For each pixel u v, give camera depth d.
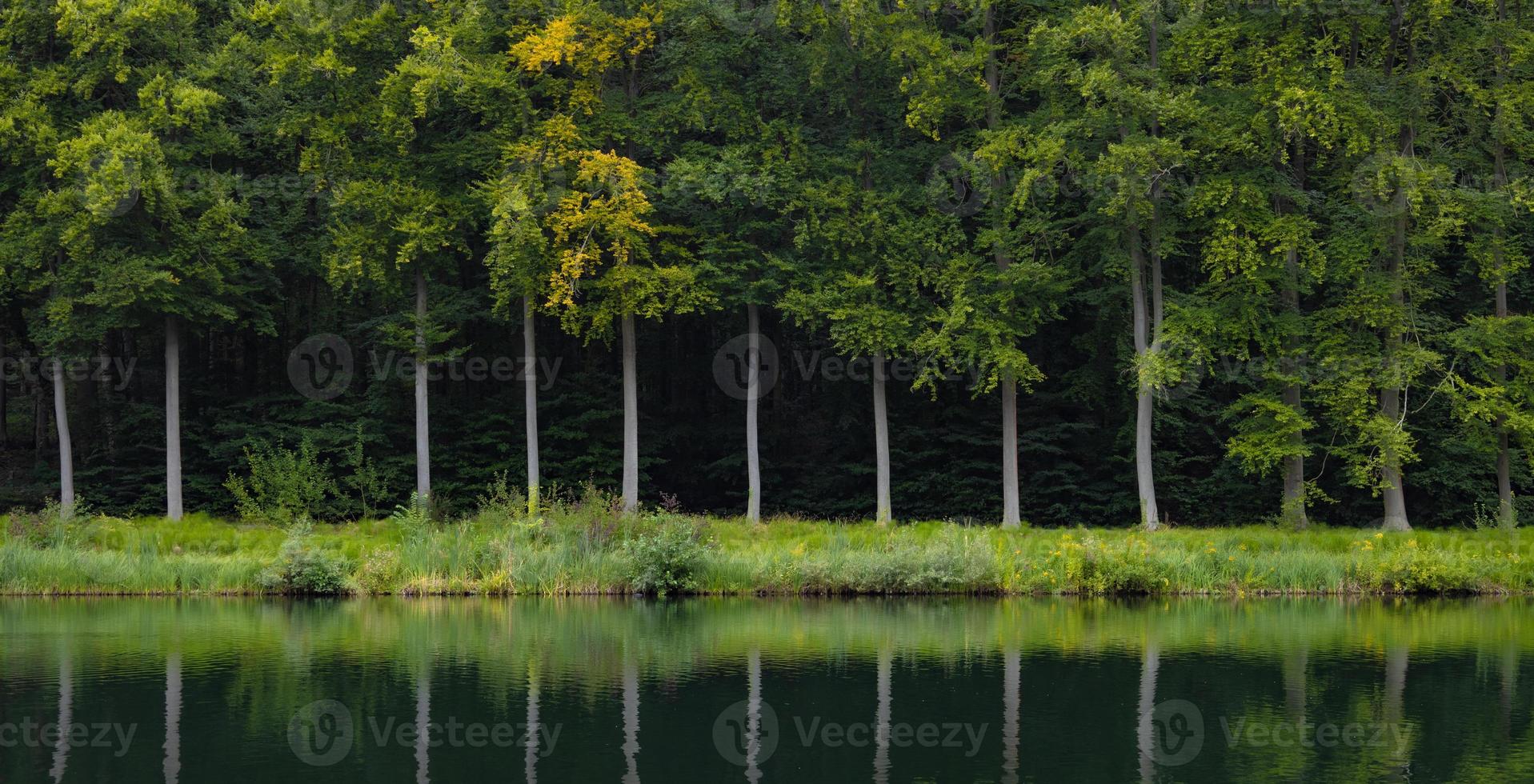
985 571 24.75
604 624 20.50
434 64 33.06
